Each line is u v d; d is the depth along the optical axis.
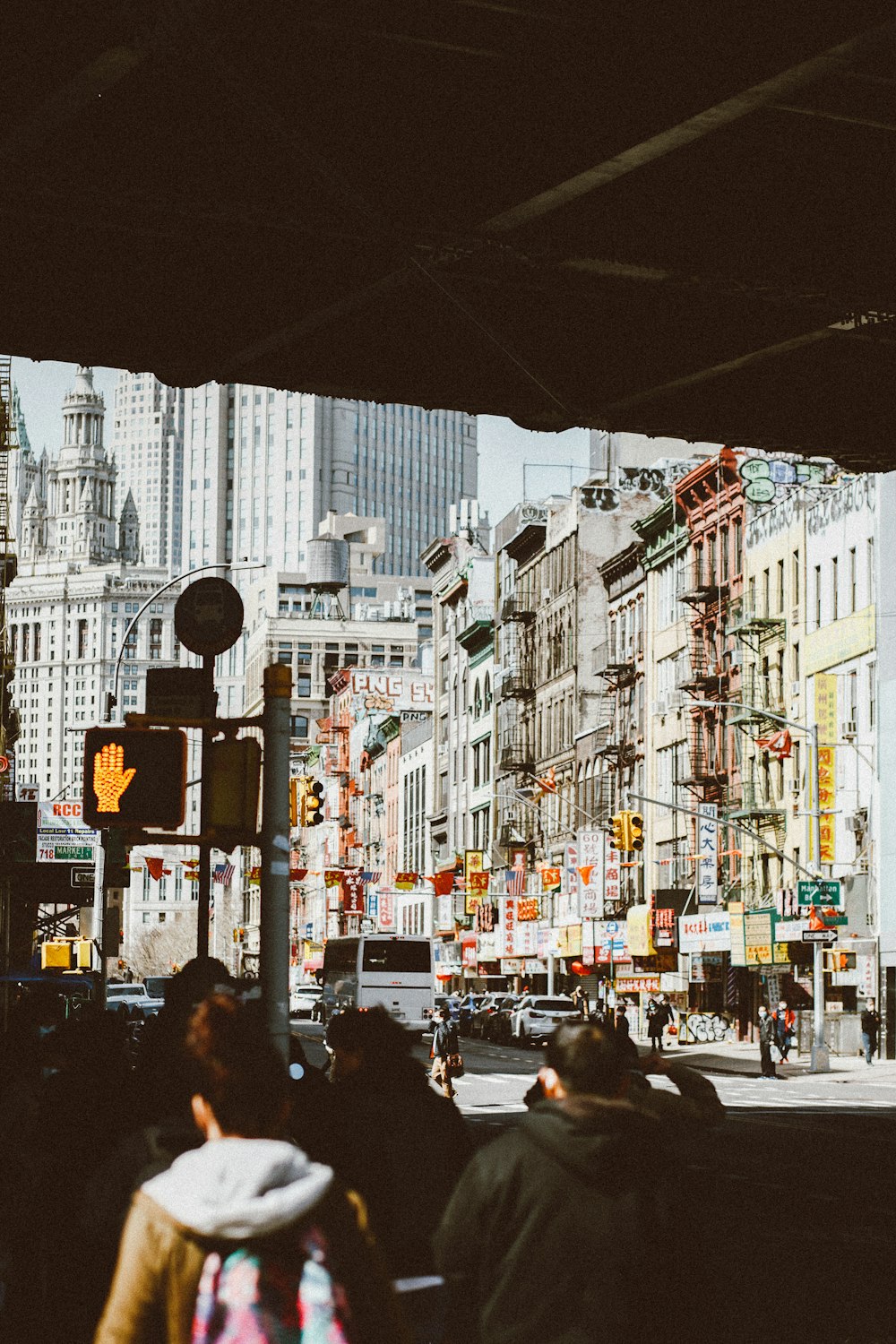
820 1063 49.31
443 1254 5.45
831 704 56.84
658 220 18.62
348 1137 7.35
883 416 25.94
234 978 10.19
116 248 19.53
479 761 111.06
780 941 57.97
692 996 70.62
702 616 70.44
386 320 21.98
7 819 47.66
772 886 62.59
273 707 12.53
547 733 96.31
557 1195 5.35
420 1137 7.36
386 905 121.44
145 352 21.11
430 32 14.87
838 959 53.38
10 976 40.47
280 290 20.20
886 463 27.95
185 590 14.98
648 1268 5.34
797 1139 27.73
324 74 15.85
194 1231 3.98
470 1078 47.41
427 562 125.75
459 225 18.14
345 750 155.25
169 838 12.34
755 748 64.06
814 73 15.04
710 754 69.44
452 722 117.75
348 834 149.00
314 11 14.60
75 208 17.94
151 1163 6.32
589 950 75.62
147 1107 8.04
